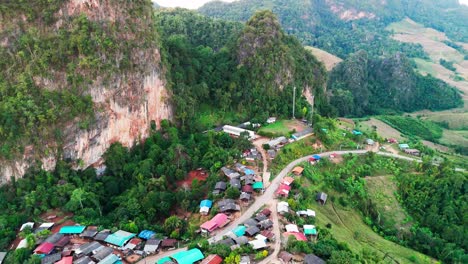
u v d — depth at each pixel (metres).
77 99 101.00
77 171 102.69
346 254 69.19
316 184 106.19
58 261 71.12
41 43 101.56
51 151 98.56
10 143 94.31
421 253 99.12
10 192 93.75
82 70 102.50
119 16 110.50
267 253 69.56
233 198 90.75
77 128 101.50
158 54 121.88
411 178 120.69
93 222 85.81
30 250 75.69
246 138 119.94
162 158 110.69
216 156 111.38
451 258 97.69
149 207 91.06
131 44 111.69
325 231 81.06
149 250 74.62
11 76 99.19
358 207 108.81
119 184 103.81
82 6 105.06
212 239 76.12
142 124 116.38
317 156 117.75
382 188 118.00
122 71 108.75
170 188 102.38
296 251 69.44
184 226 83.75
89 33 104.31
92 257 71.62
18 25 101.44
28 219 87.56
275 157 112.94
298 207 87.94
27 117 96.44
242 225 79.25
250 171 101.50
